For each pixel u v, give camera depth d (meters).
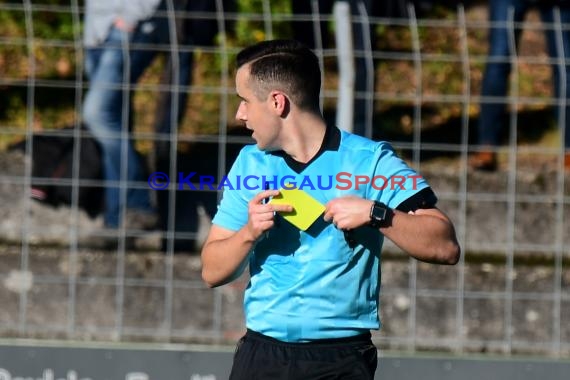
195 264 22.77
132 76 23.44
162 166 23.77
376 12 23.58
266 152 13.47
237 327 22.48
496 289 22.67
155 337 22.52
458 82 27.78
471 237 23.50
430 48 28.33
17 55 27.98
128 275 22.73
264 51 13.31
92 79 23.20
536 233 23.61
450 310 22.58
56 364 21.05
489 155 24.78
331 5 24.31
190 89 23.34
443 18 28.81
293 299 13.12
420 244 12.52
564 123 23.94
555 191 23.84
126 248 23.48
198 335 22.47
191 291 22.66
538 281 22.78
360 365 13.14
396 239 12.48
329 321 13.09
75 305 22.72
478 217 23.58
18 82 25.61
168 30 23.20
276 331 13.21
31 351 21.06
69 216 23.66
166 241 23.48
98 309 22.69
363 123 23.36
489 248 23.47
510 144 26.06
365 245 13.07
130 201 23.33
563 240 23.59
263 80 13.16
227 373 21.03
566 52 24.20
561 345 22.66
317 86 13.35
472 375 21.14
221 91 23.44
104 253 22.88
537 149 24.08
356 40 23.28
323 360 13.11
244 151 13.67
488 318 22.64
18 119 26.78
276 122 13.21
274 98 13.16
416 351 22.30
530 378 21.08
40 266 22.80
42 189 23.30
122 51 23.09
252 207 12.67
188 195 23.53
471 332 22.56
